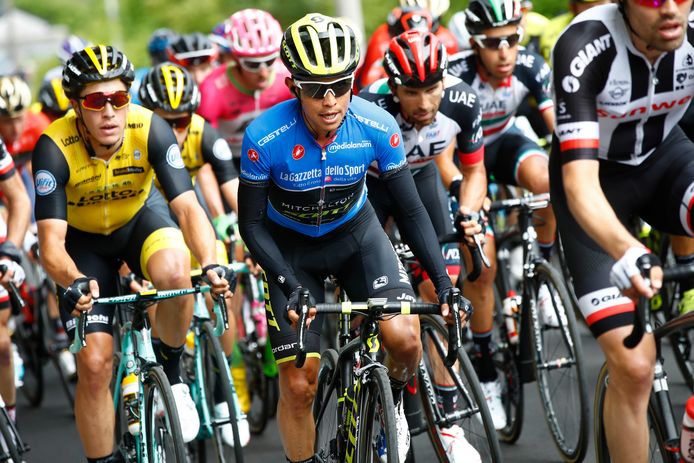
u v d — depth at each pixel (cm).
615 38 954
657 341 973
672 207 1066
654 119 1032
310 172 1103
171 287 1274
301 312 992
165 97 1541
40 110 2352
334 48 1012
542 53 2431
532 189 1656
